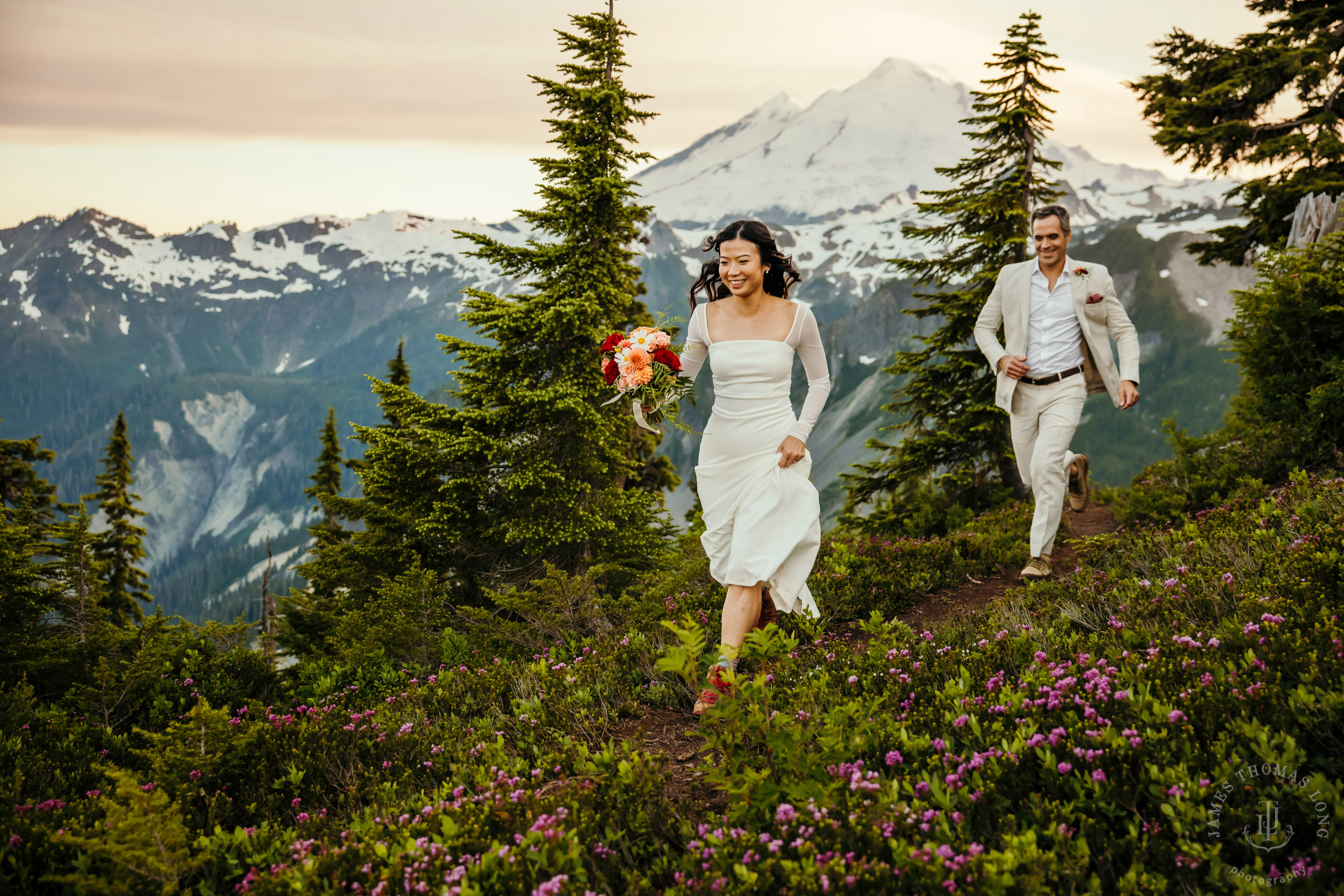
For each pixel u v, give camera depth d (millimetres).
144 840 2822
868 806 2629
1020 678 3574
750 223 4449
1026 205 15898
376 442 14414
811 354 4570
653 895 2582
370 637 6258
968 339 16531
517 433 15164
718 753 3537
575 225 15938
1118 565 5762
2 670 5902
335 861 2768
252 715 4996
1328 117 17234
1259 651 3215
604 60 16250
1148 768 2605
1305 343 8180
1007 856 2250
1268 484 7812
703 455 4672
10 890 2783
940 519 13680
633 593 7836
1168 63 19484
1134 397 5977
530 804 2979
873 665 4293
